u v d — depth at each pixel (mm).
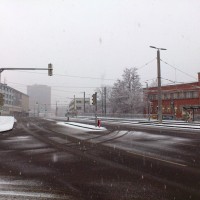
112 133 27688
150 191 7871
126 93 91562
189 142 19578
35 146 18078
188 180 9109
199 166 11328
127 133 27391
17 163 12188
